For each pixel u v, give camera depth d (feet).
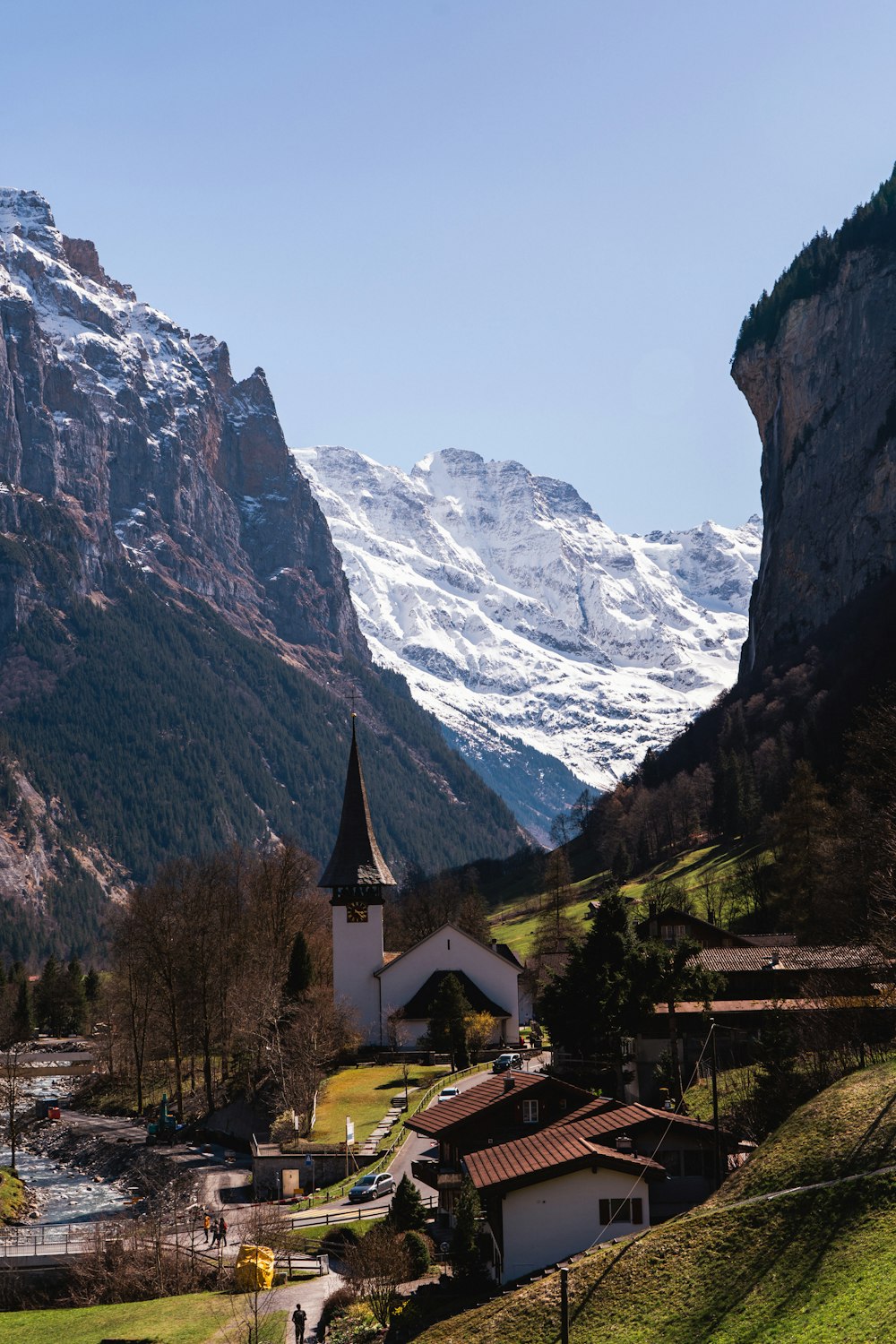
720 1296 193.98
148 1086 554.46
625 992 332.60
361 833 547.49
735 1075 314.96
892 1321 169.99
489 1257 240.94
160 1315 253.44
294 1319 233.14
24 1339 248.52
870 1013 280.31
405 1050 509.76
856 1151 212.02
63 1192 411.13
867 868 364.79
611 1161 231.09
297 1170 342.64
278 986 473.26
